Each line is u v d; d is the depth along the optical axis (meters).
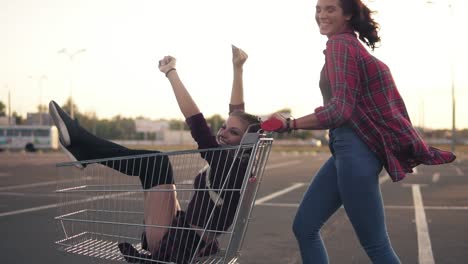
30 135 49.53
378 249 2.79
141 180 3.25
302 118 2.64
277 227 7.13
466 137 109.50
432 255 5.34
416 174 18.06
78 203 3.39
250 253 5.51
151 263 3.15
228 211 3.01
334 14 2.82
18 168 20.88
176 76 3.15
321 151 52.78
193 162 3.19
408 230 6.80
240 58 3.65
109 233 3.30
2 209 8.78
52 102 3.33
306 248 3.09
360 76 2.69
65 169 3.73
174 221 3.18
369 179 2.69
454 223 7.35
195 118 3.12
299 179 15.76
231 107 3.69
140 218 3.27
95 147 3.33
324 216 3.04
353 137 2.72
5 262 5.08
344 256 5.36
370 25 2.85
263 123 2.68
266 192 11.85
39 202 9.73
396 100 2.78
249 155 3.00
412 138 2.71
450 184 13.82
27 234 6.53
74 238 3.37
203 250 3.12
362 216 2.74
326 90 2.81
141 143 91.62
